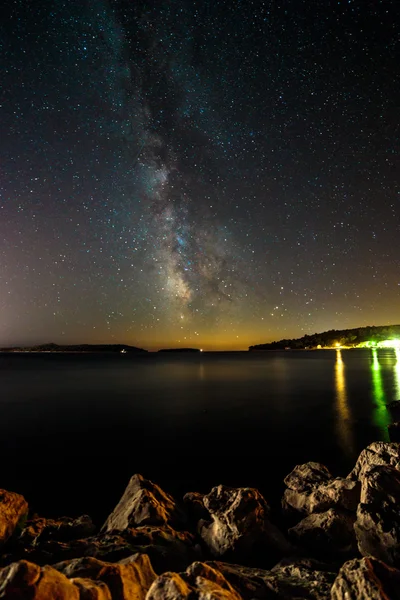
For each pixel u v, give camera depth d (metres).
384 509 5.43
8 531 5.86
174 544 5.69
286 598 4.04
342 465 12.00
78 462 12.76
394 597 3.62
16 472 11.78
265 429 17.39
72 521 7.14
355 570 3.81
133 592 3.77
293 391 31.72
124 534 5.78
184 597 3.24
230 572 4.49
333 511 6.25
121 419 20.50
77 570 3.80
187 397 29.31
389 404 22.14
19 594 3.01
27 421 20.16
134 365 83.38
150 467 12.12
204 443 15.05
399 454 7.04
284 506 7.73
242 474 11.29
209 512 6.56
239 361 99.31
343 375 46.12
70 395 31.28
